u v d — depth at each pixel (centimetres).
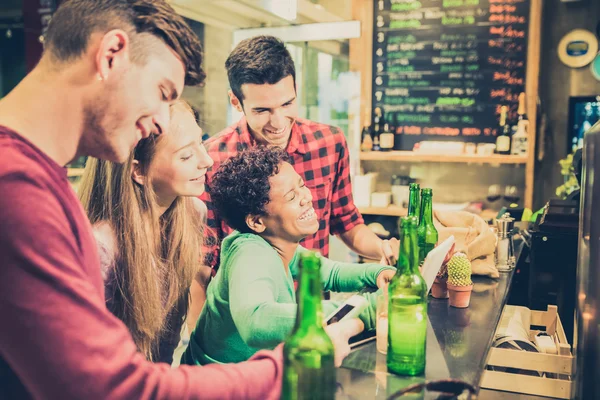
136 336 147
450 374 121
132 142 99
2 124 86
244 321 125
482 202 415
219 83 477
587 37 420
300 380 97
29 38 463
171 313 165
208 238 220
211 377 90
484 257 204
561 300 223
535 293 227
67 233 85
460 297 167
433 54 422
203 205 189
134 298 144
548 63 432
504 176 409
